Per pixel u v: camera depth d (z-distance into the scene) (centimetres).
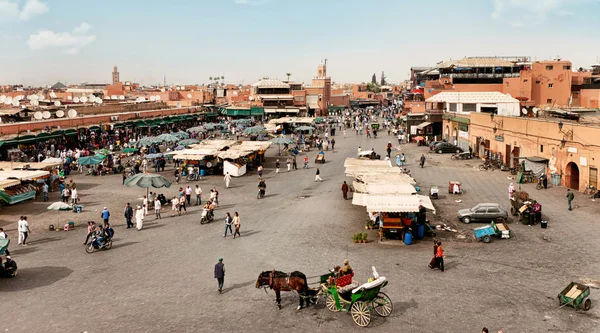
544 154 4025
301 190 3994
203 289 1912
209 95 12444
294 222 2944
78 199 3641
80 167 4966
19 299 1831
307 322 1620
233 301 1797
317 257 2267
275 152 6525
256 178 4619
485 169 4753
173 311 1712
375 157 5156
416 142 7344
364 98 18875
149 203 3431
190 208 3403
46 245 2548
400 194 2661
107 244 2467
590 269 2044
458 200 3431
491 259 2212
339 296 1653
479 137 5566
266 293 1873
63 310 1730
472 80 7912
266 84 12175
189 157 4578
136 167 4694
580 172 3541
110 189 4062
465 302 1741
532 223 2761
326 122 10300
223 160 4928
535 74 7469
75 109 6900
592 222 2744
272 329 1570
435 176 4441
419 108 8181
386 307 1652
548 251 2302
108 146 6316
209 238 2634
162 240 2612
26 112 6284
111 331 1563
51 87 17100
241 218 3073
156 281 2006
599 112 4778
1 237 2327
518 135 4488
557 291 1827
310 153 6369
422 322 1596
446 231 2712
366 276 1989
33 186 3794
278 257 2281
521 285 1891
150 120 7588
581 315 1627
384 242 2517
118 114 7169
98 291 1905
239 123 9138
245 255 2327
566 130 3684
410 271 2061
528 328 1541
